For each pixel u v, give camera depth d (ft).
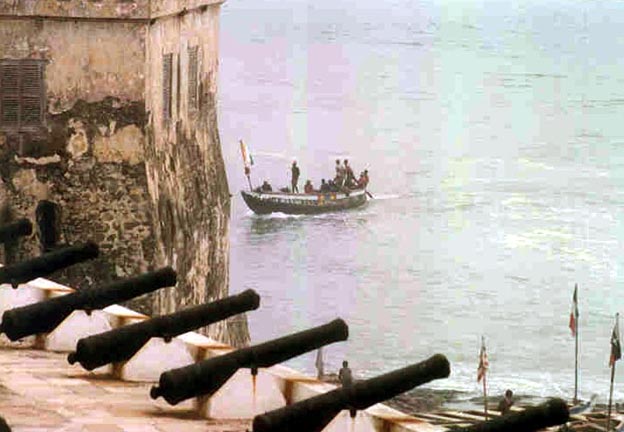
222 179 256.32
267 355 127.13
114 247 218.59
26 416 125.29
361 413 114.83
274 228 572.51
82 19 216.74
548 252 546.67
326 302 483.51
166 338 138.10
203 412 126.93
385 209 603.26
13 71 217.36
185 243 232.73
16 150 218.59
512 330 452.35
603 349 433.48
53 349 150.30
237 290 498.28
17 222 193.88
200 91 246.47
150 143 221.05
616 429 338.34
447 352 431.02
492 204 620.08
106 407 129.08
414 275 515.50
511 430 106.73
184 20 236.43
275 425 111.45
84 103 218.59
